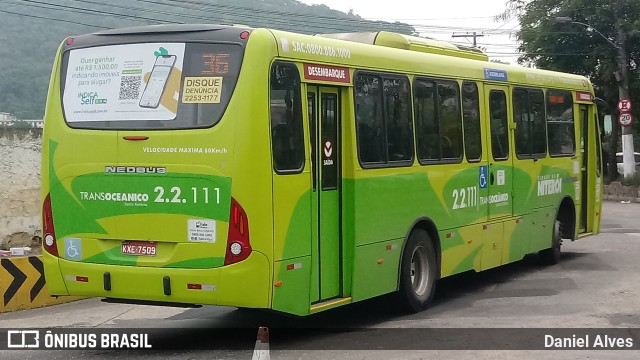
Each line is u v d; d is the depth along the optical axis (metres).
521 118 12.68
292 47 7.91
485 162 11.53
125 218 7.86
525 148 12.78
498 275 13.12
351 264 8.68
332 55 8.48
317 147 8.29
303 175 8.00
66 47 8.35
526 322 9.38
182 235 7.61
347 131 8.66
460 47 12.01
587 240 17.81
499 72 12.02
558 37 36.44
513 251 12.41
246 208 7.42
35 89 48.88
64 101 8.25
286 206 7.76
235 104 7.48
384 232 9.24
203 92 7.63
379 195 9.11
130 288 7.84
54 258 8.24
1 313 10.55
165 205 7.68
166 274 7.64
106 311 10.69
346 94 8.66
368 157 8.95
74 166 8.10
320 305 8.26
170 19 47.72
